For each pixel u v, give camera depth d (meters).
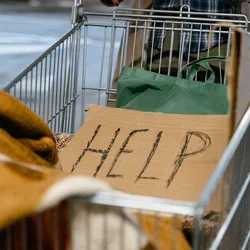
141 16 2.03
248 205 1.40
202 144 1.52
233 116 1.20
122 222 0.96
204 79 2.04
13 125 1.26
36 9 8.90
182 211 0.90
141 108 1.82
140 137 1.62
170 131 1.61
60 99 2.00
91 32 5.97
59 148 1.74
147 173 1.48
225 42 2.08
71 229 0.98
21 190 0.92
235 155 1.14
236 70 1.21
